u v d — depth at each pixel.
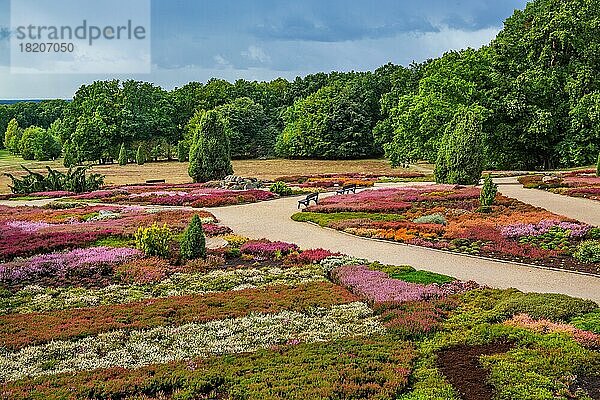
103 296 16.38
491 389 10.05
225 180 45.03
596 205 30.81
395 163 68.56
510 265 19.53
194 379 10.30
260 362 11.20
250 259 20.70
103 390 9.90
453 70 57.31
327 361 11.16
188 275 18.48
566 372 10.48
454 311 14.12
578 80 54.16
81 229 25.25
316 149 93.62
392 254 21.41
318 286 16.83
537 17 58.38
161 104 104.69
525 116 55.88
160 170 74.31
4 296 16.38
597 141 54.34
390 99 89.00
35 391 9.88
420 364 11.10
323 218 28.77
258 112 97.81
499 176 50.66
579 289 16.41
